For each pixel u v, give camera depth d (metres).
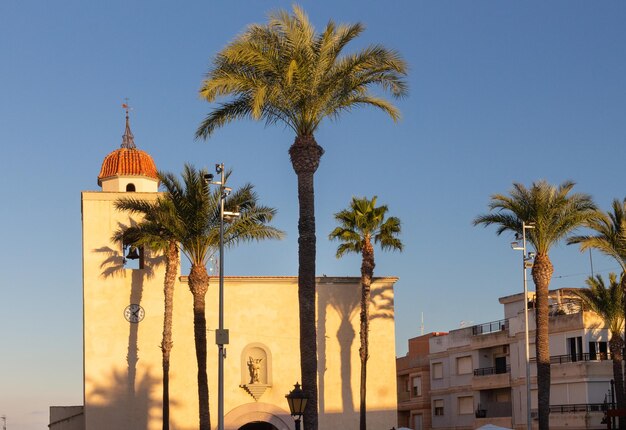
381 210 60.75
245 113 39.56
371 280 57.53
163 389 50.78
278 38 37.34
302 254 37.06
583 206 54.09
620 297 62.91
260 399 54.69
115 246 54.75
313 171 37.66
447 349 86.62
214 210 49.34
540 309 53.50
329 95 37.72
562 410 68.62
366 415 56.03
